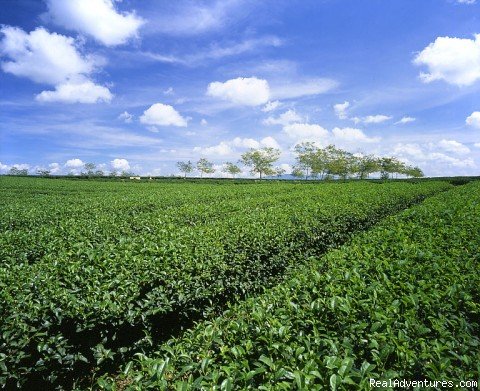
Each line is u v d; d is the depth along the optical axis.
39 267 5.84
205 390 2.50
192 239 7.53
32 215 12.52
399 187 23.41
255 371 2.58
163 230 8.52
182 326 6.00
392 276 4.53
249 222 9.57
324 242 10.23
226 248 7.32
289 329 3.29
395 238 6.69
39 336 4.39
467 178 54.47
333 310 3.46
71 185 38.94
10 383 4.30
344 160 74.38
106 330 4.82
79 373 4.99
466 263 4.89
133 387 2.66
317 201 14.70
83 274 5.51
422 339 3.00
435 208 10.33
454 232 6.97
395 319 3.35
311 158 74.31
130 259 6.08
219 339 3.24
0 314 4.36
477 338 3.26
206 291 6.01
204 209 13.77
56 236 8.52
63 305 4.65
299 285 4.35
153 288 5.55
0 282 4.97
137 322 5.07
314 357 2.82
